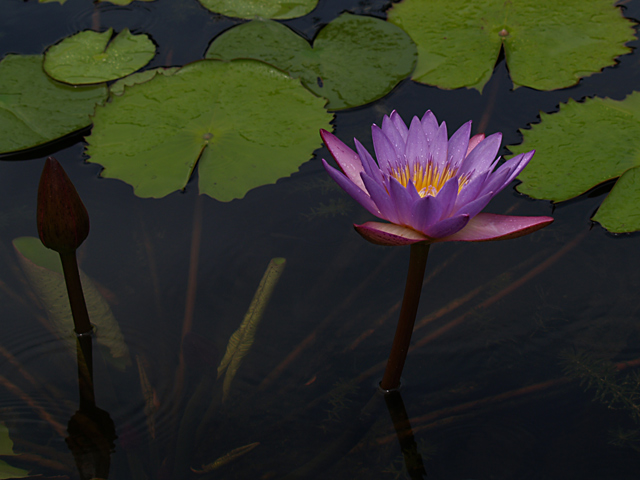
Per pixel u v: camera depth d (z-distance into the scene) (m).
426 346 1.78
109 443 1.50
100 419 1.55
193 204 2.19
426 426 1.57
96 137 2.27
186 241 2.05
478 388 1.66
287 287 1.93
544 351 1.74
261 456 1.49
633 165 2.13
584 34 2.73
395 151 1.40
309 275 1.97
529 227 1.25
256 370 1.70
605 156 2.18
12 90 2.52
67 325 1.78
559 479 1.43
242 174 2.13
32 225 2.07
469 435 1.54
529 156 1.31
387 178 1.31
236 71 2.56
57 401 1.60
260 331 1.81
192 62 2.60
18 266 1.96
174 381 1.66
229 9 3.08
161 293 1.89
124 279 1.93
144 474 1.44
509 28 2.78
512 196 2.18
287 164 2.17
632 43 2.83
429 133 1.48
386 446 1.52
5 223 2.07
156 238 2.06
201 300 1.86
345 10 3.07
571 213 2.12
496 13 2.87
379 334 1.81
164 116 2.36
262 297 1.78
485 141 1.37
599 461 1.46
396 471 1.46
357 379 1.69
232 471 1.45
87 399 1.60
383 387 1.65
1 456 1.45
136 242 2.04
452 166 1.40
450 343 1.78
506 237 1.25
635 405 1.57
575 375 1.66
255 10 3.06
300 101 2.45
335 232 2.11
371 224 1.28
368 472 1.46
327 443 1.53
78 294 1.65
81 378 1.66
